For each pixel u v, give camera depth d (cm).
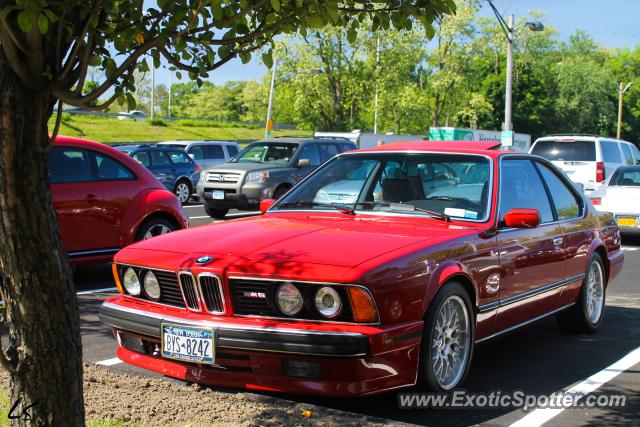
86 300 776
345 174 575
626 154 2120
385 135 3897
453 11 359
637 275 1054
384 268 409
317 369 401
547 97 7544
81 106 302
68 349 296
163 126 6125
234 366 419
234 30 344
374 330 398
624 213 1449
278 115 9431
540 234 570
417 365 429
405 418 436
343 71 5541
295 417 408
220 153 2577
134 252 477
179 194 2214
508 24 3288
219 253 441
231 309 423
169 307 451
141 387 454
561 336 662
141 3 320
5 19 264
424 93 6419
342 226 492
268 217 544
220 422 390
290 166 1716
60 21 283
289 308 409
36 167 286
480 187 533
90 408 403
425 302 430
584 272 646
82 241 807
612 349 618
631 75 9888
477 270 480
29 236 284
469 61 6362
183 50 336
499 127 7519
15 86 280
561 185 650
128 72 322
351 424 402
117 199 836
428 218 516
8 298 290
